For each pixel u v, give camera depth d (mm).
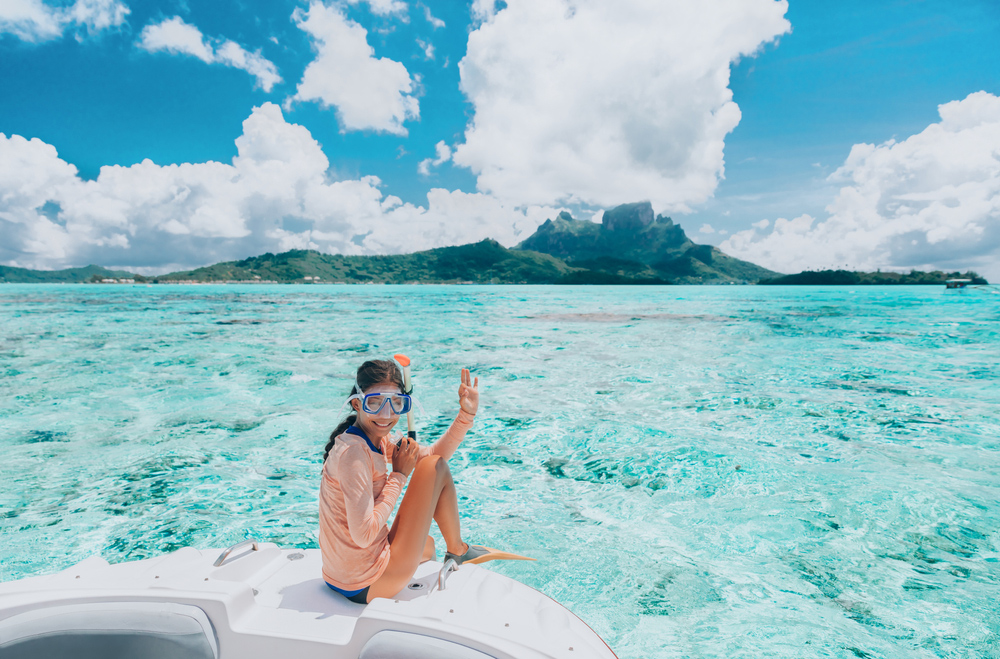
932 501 3404
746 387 6957
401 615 1421
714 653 1984
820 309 25078
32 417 5617
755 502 3432
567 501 3502
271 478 3906
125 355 10055
